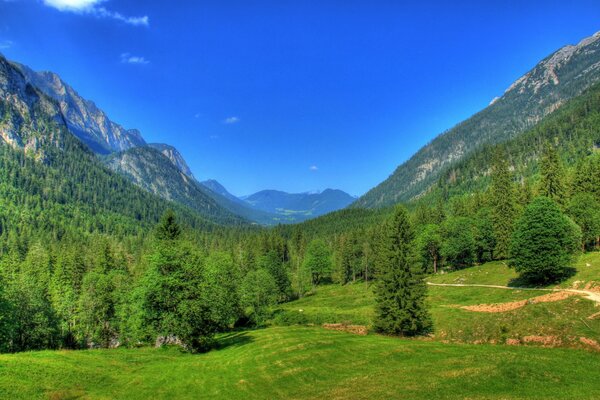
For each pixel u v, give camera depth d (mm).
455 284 92250
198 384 32844
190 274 49719
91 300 72188
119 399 29609
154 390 31547
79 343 72875
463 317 58906
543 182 98500
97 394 30547
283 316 88062
